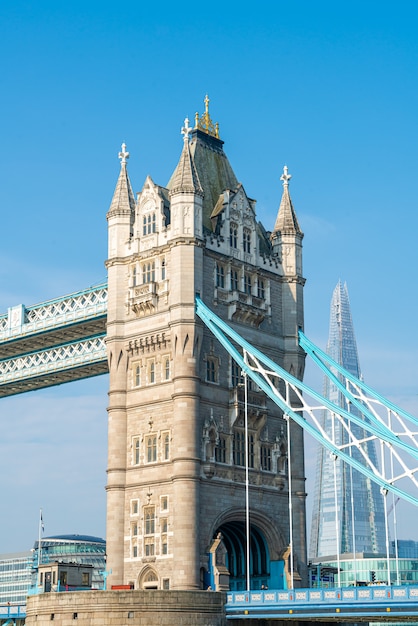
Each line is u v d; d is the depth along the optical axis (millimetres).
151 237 95000
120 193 98812
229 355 93875
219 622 78500
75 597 77000
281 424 97938
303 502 97375
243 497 91250
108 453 92625
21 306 112250
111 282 96750
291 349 100312
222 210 97438
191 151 102750
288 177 106562
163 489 88312
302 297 103000
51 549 182625
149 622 75438
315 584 113500
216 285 94062
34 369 115812
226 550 91625
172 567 85375
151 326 92812
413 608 69375
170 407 89875
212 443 89250
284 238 103688
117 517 90375
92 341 110500
